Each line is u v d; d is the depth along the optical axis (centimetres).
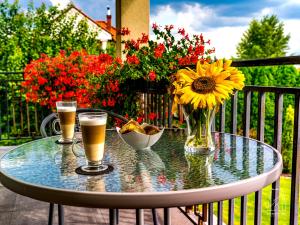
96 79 454
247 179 98
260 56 3441
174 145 148
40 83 488
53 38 922
